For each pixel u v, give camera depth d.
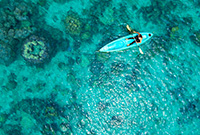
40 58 14.21
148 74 14.46
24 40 14.22
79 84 14.61
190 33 14.45
